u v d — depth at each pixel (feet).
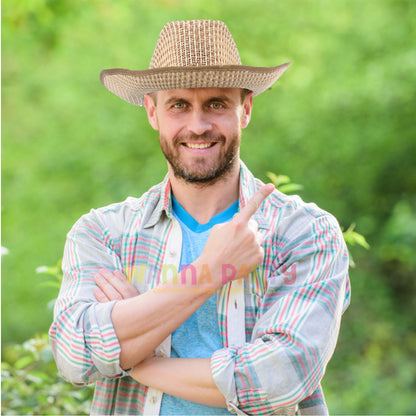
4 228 32.78
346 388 26.03
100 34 33.45
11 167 34.40
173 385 5.96
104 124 32.42
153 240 6.59
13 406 9.31
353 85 29.37
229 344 6.16
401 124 29.81
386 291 30.40
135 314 5.90
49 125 34.27
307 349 5.84
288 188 9.01
